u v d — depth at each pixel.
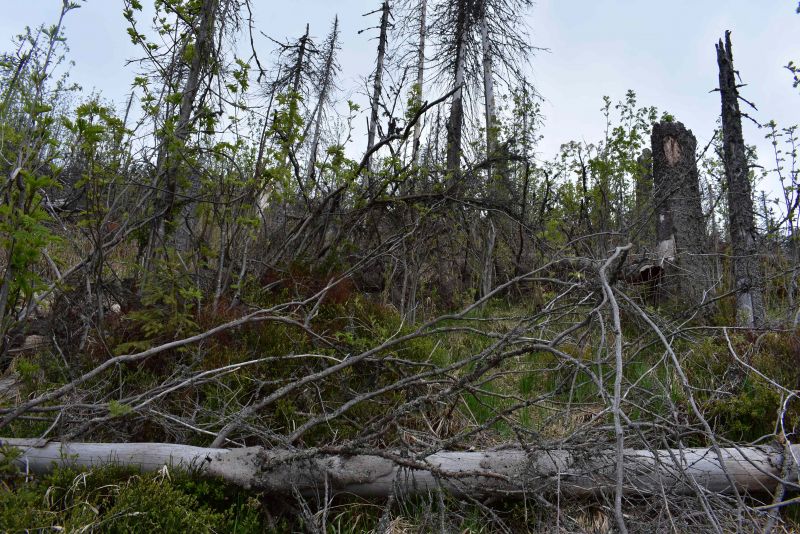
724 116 6.10
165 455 2.82
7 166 2.99
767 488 3.07
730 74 6.09
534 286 6.48
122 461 2.79
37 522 2.24
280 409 3.53
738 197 5.83
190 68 4.95
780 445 3.15
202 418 3.47
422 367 4.27
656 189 6.99
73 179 4.42
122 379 3.59
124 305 4.25
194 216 4.82
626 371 4.62
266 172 4.55
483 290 7.24
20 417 2.93
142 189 4.61
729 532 2.63
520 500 2.97
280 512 2.92
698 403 3.88
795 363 4.16
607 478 2.89
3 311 2.52
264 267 5.16
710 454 3.16
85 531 2.32
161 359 3.81
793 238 6.27
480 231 7.67
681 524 2.60
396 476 2.90
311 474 2.83
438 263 7.35
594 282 3.91
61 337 3.83
